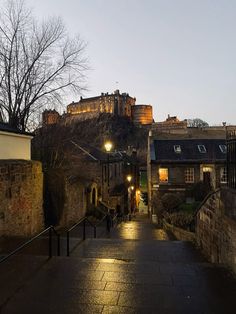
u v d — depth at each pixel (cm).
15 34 1928
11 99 1930
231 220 629
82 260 671
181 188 2931
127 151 5759
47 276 572
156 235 1420
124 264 648
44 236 1127
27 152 1341
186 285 532
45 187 1411
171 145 3148
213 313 432
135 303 462
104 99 9675
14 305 455
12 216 1059
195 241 1046
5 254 766
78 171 2459
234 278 566
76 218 1850
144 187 5684
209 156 3025
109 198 3000
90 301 468
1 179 989
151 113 10506
